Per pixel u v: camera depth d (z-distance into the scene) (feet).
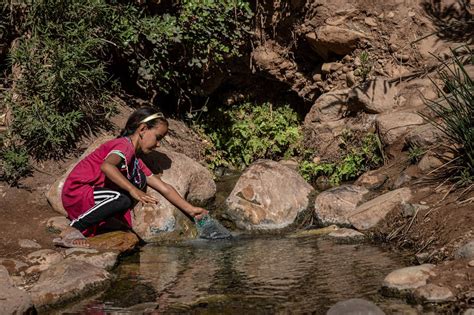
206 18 24.21
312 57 26.53
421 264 14.76
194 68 25.52
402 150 21.35
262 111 26.78
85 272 14.87
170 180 20.02
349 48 25.41
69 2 21.77
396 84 23.90
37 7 21.79
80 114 21.33
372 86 23.41
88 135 22.31
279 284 14.44
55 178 20.63
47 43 21.38
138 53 24.36
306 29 25.77
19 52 21.48
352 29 25.29
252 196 19.76
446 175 18.79
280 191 19.97
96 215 17.66
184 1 24.03
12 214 19.12
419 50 24.82
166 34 23.40
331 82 25.82
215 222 18.83
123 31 23.21
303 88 26.94
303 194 20.26
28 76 21.63
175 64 25.20
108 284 14.87
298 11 25.79
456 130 18.57
